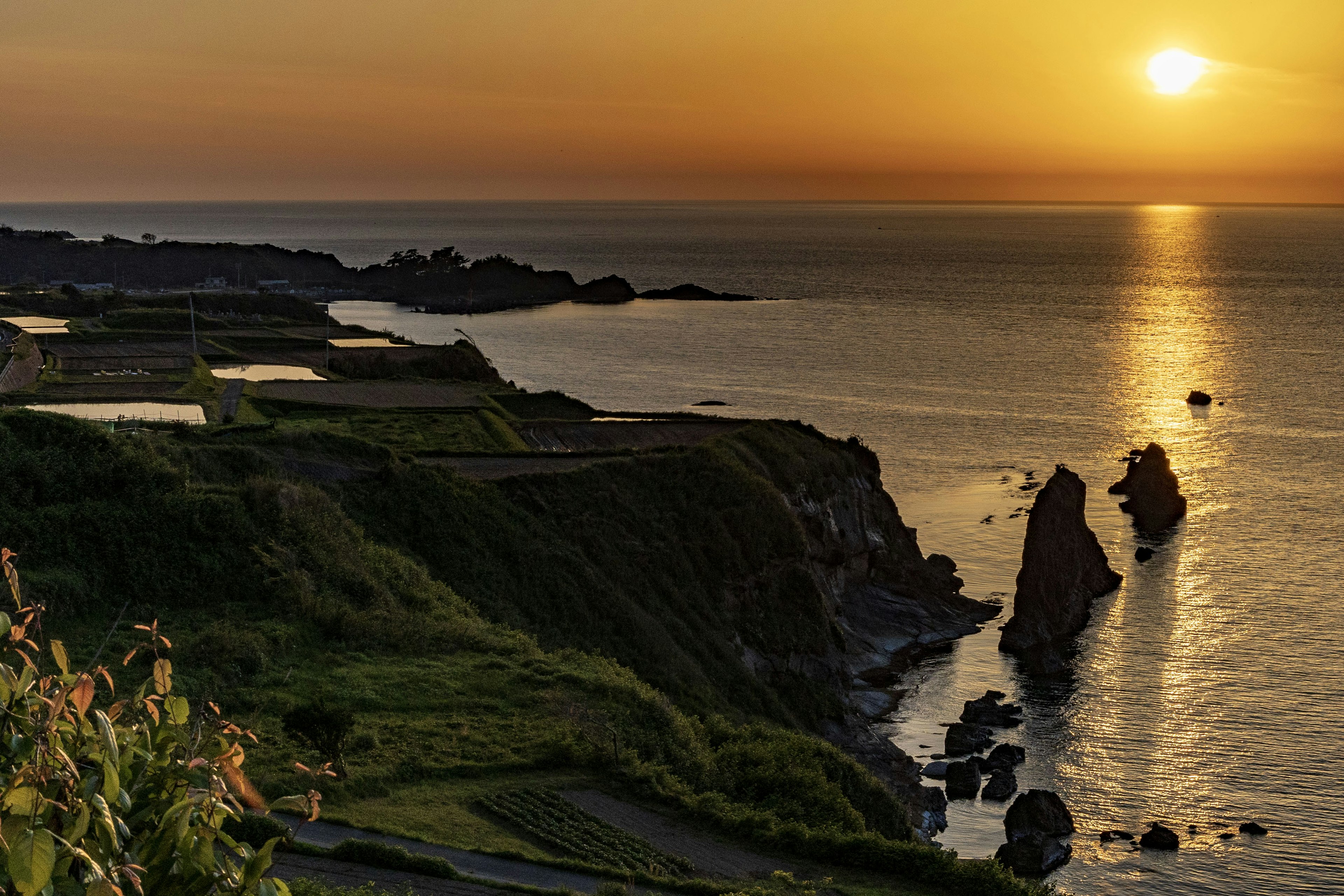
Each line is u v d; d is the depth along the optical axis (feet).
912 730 209.97
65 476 160.86
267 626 144.25
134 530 154.20
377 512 192.34
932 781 188.96
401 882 91.86
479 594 183.83
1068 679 226.99
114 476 163.12
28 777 23.71
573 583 196.75
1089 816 175.42
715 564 223.10
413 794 111.96
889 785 182.70
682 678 190.29
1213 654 234.58
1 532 145.59
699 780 128.88
